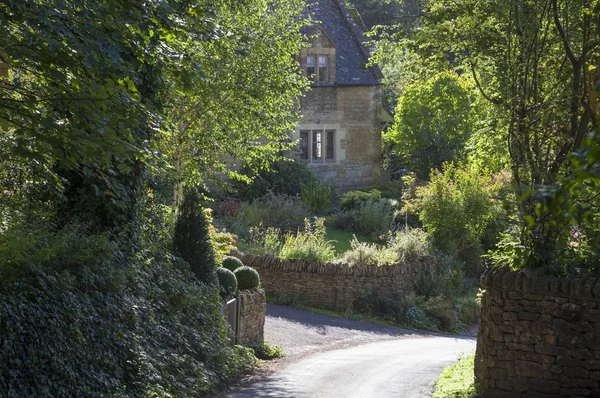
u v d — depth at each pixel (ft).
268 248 82.69
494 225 96.89
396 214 104.01
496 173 93.40
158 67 31.12
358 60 126.93
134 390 32.99
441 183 91.91
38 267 28.55
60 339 28.12
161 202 56.65
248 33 57.16
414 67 43.39
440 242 91.15
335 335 65.57
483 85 44.91
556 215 11.37
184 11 32.01
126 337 33.76
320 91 121.60
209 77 54.13
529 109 35.40
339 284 77.97
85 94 26.61
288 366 48.67
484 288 34.94
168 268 43.73
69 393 28.09
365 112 125.29
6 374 25.29
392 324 75.51
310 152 120.78
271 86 58.59
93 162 28.32
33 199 38.06
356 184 125.08
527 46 35.70
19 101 26.40
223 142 60.08
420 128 119.75
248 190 106.93
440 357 52.75
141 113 28.53
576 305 31.81
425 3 41.24
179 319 41.96
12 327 25.66
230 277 52.95
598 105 34.91
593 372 31.50
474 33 38.52
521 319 32.89
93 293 32.22
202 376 38.88
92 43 25.94
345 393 37.42
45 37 24.84
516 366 32.94
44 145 27.04
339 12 131.44
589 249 33.40
